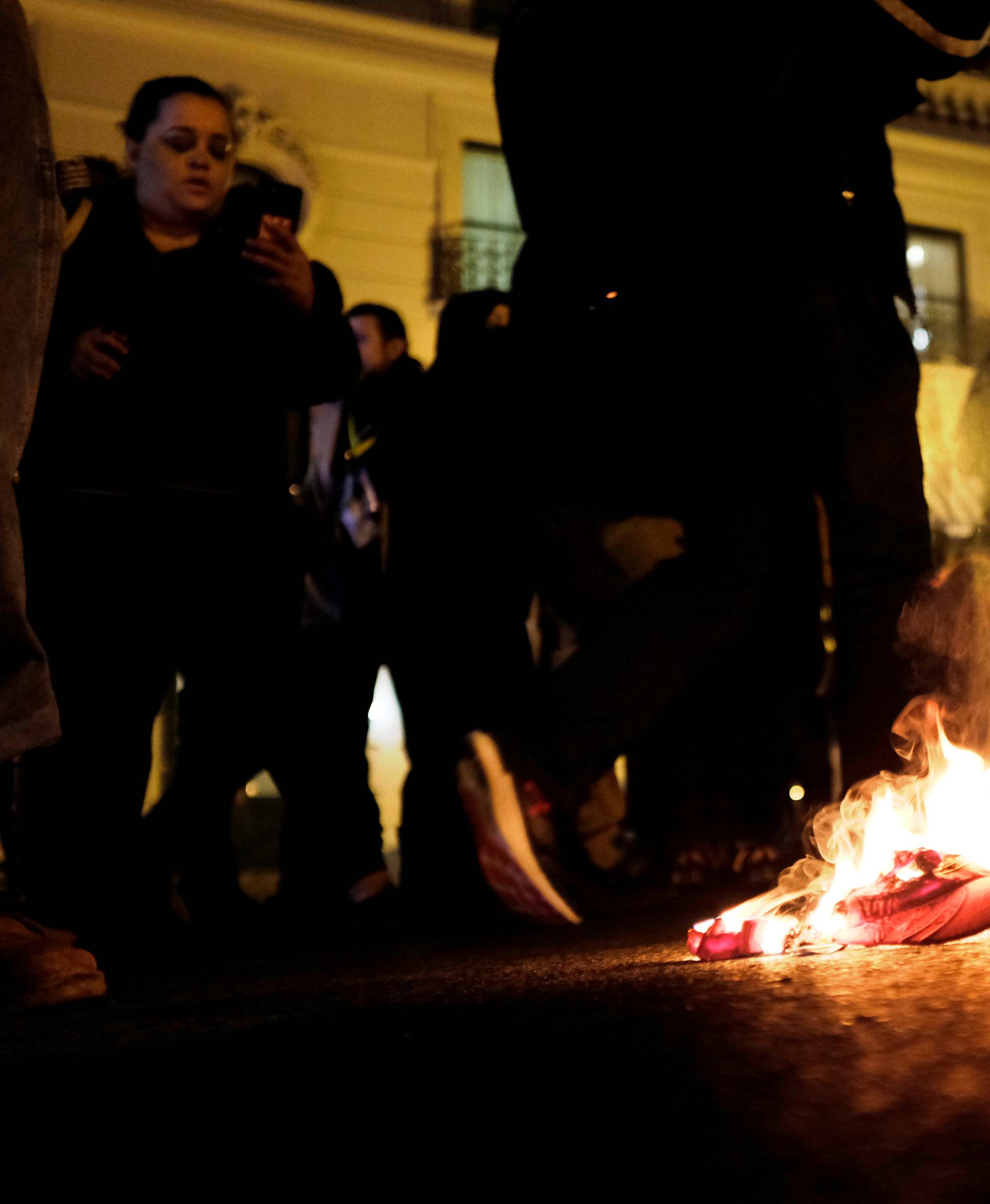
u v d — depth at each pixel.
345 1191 0.73
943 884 1.60
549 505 2.93
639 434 2.68
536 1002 1.34
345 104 12.29
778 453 2.65
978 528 3.23
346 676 3.64
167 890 3.27
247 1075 1.05
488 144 12.88
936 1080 0.89
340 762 3.36
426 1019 1.28
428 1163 0.77
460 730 3.80
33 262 1.72
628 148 2.52
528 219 2.67
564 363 2.71
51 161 1.76
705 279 2.55
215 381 3.06
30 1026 1.43
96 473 2.95
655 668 2.49
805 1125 0.79
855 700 2.72
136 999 1.66
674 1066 0.98
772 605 3.22
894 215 2.74
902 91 2.44
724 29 2.41
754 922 1.64
